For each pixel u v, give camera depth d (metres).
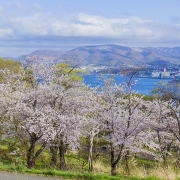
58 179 11.12
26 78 22.86
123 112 19.89
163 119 20.91
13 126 21.06
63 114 20.05
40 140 20.00
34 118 18.14
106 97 20.25
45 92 19.50
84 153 24.91
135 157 23.80
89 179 11.13
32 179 10.95
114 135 18.70
